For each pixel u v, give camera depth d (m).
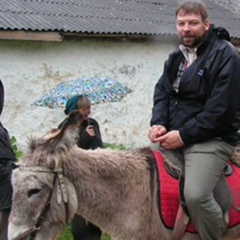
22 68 8.87
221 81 3.21
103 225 3.32
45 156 3.10
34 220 3.03
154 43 10.13
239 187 3.44
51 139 3.15
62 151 3.12
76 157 3.24
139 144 10.05
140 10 11.18
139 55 10.04
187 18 3.31
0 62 8.71
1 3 9.65
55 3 10.34
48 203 3.08
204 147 3.30
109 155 3.36
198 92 3.33
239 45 11.38
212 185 3.26
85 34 9.12
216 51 3.27
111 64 9.75
